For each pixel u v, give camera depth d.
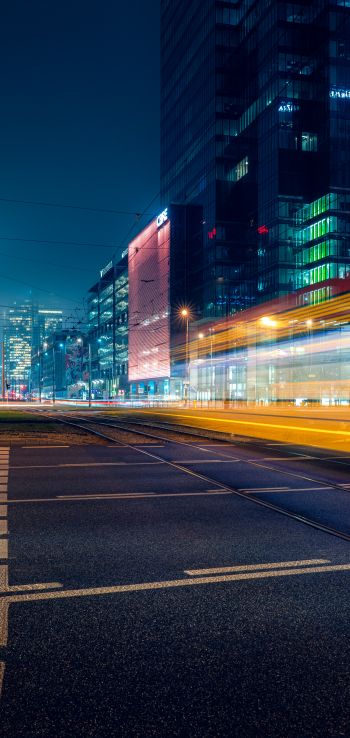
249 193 86.88
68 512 7.47
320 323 67.81
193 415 39.59
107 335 136.62
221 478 10.62
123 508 7.77
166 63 110.56
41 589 4.52
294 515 7.39
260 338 76.94
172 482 10.09
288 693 2.95
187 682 3.06
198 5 94.31
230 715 2.75
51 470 11.47
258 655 3.39
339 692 2.97
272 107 80.81
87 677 3.10
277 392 71.38
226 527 6.68
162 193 110.38
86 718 2.71
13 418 34.56
